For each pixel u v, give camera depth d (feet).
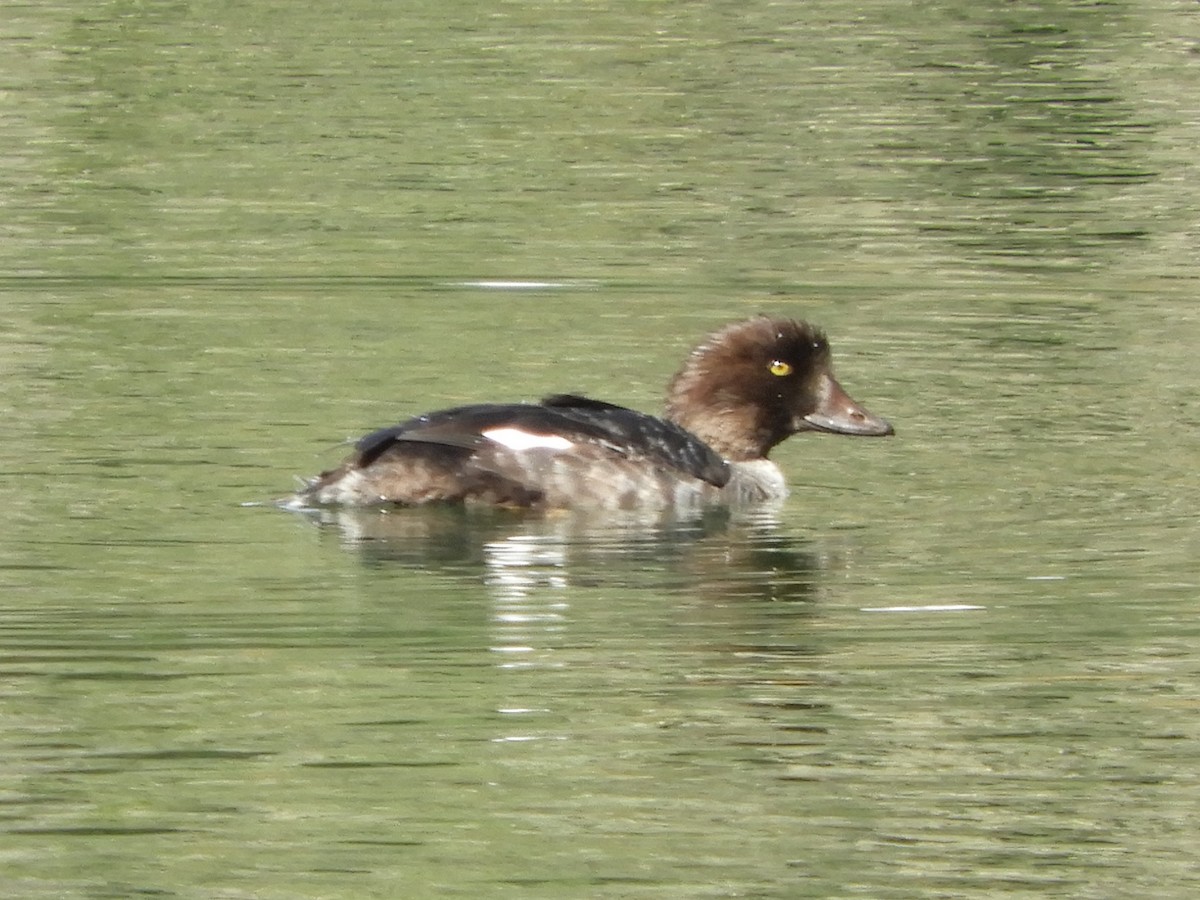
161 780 34.37
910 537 45.80
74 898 31.01
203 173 79.71
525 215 74.69
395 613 40.78
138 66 94.68
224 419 53.31
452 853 32.42
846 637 39.96
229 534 44.88
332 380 57.06
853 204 76.23
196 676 37.76
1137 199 77.00
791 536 45.93
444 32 101.45
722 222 73.97
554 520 46.68
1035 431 53.36
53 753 35.12
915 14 105.19
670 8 106.22
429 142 84.17
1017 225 73.72
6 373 56.85
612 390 56.85
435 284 66.85
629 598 41.91
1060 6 106.52
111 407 53.98
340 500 46.80
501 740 35.91
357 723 36.35
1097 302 65.10
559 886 31.58
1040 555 44.32
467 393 56.24
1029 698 37.55
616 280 67.51
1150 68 95.09
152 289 65.62
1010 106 89.40
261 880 31.65
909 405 55.62
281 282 66.80
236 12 105.09
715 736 36.27
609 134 85.40
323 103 89.51
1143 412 54.75
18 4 104.73
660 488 47.73
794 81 93.15
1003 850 32.89
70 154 81.76
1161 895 31.53
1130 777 35.01
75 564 42.80
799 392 51.55
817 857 32.45
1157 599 41.83
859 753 35.65
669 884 31.76
